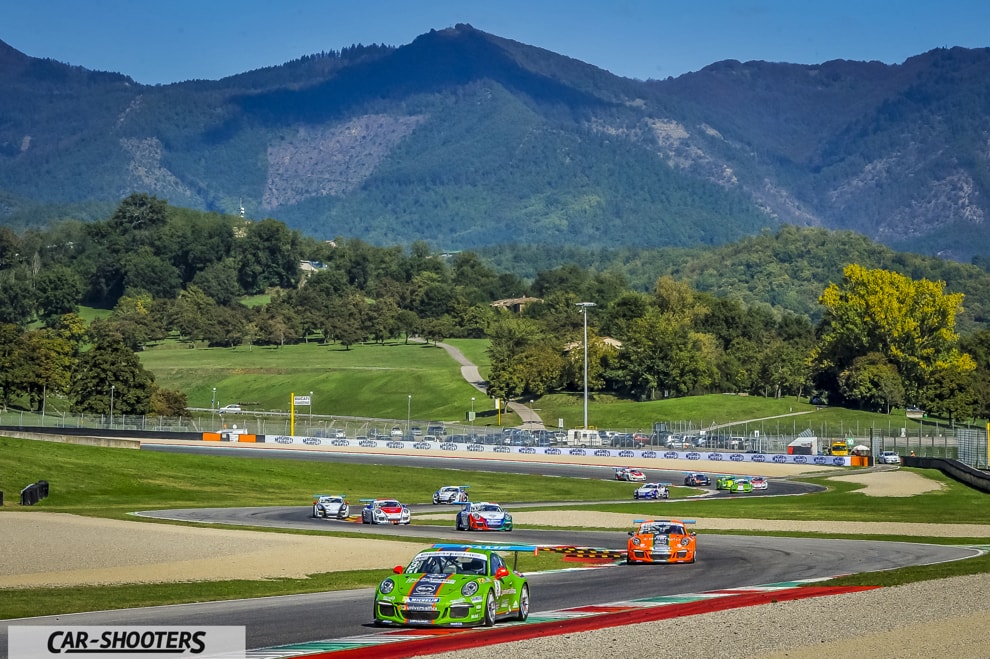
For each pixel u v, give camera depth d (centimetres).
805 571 9581
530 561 10919
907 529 15000
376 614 6347
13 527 13250
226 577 9144
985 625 6141
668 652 5356
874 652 5350
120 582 8712
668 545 10488
